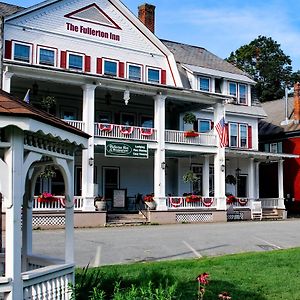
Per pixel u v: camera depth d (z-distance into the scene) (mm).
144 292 6723
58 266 6793
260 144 43438
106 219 25703
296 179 39625
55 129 6172
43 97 26781
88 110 25453
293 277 10969
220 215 30125
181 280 10117
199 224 27406
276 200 35875
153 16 35156
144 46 30938
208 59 36625
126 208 31297
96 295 7059
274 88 72562
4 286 5629
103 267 11609
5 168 5680
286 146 40938
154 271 10672
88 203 24922
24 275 5926
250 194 34188
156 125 28016
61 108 29094
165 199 27906
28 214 7934
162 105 28125
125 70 29953
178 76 31516
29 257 7820
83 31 28578
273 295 9391
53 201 23953
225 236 20062
